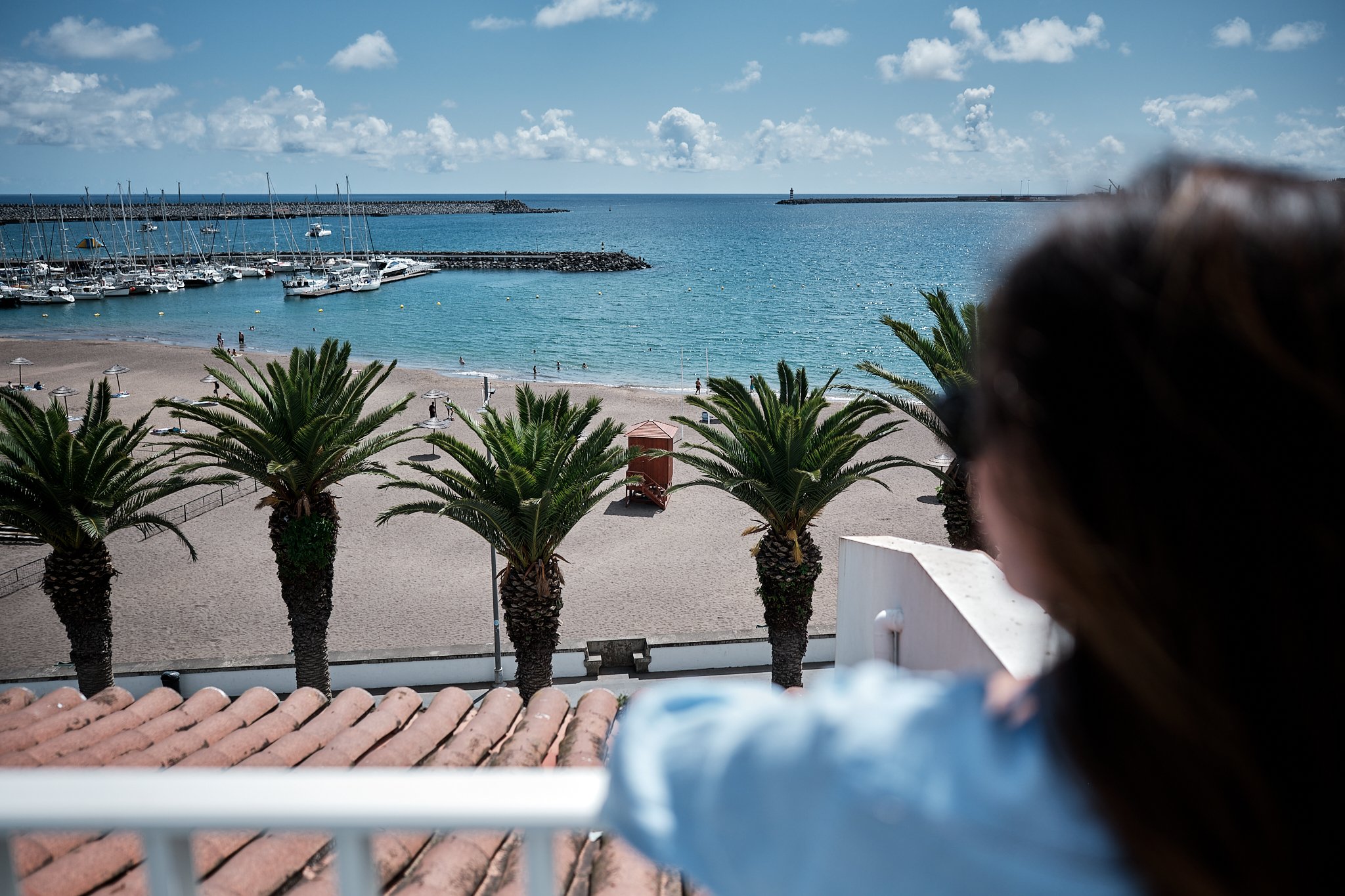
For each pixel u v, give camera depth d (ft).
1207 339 1.37
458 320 293.02
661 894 11.47
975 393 1.72
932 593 10.00
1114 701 1.49
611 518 109.50
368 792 3.25
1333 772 1.36
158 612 85.15
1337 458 1.33
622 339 259.39
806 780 1.74
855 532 105.60
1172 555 1.39
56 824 3.31
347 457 60.03
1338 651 1.34
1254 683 1.37
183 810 3.26
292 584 60.23
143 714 21.34
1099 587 1.44
